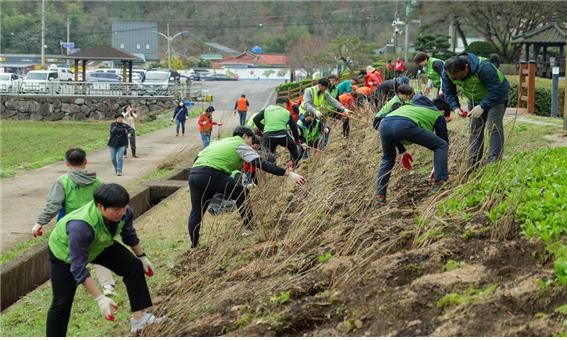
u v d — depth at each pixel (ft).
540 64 148.66
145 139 112.98
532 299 22.33
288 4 341.62
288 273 30.58
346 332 24.17
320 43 271.28
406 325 23.27
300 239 33.86
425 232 29.22
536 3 161.27
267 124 52.16
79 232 25.62
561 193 28.89
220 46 346.33
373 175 40.81
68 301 27.17
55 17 329.11
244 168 42.06
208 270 33.32
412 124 36.35
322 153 49.85
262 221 37.76
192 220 38.73
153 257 39.19
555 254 24.12
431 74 52.34
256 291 29.04
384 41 276.62
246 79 306.35
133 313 27.94
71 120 159.02
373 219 32.55
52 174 76.54
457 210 30.91
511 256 25.53
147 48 318.86
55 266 26.86
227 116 146.10
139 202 57.47
